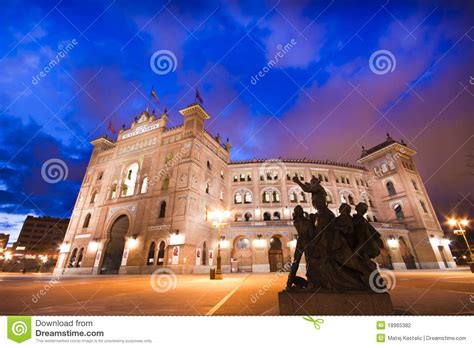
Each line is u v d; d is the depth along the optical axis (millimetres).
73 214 39281
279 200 38625
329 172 41469
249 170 41688
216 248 31688
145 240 30078
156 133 38000
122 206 34625
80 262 34219
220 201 37344
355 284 4578
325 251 4922
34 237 79750
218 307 6043
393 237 33281
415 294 7113
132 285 12719
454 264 34406
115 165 39875
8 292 9469
